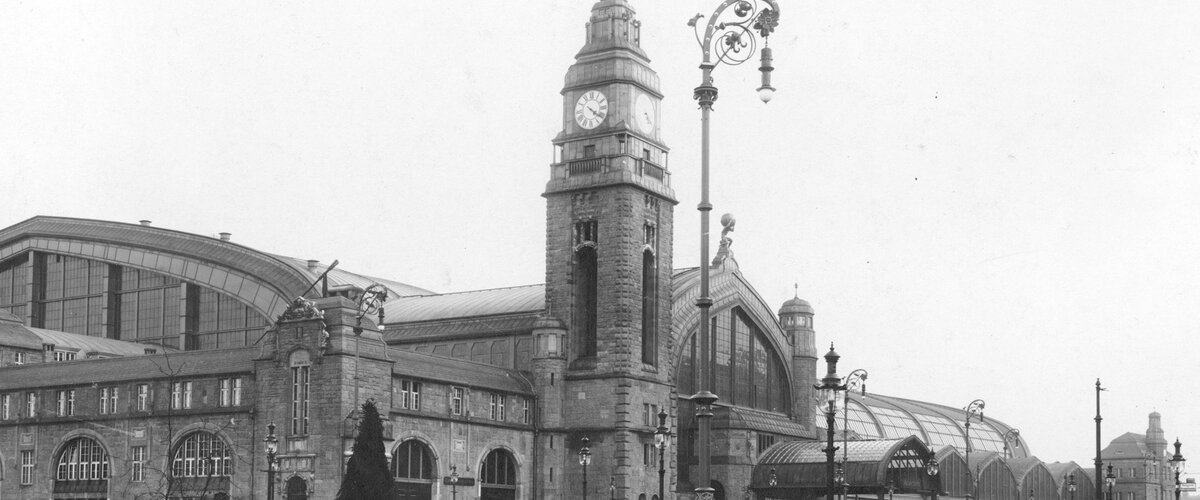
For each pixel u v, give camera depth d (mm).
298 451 104625
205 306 144250
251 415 107750
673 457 130875
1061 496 199625
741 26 53281
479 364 122688
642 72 130750
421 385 112000
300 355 106312
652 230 130375
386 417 106375
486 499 118562
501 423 119938
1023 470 181875
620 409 123312
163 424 111688
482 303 139125
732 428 141750
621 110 127875
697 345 142500
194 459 110688
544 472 124125
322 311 106375
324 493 102875
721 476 141750
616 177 125812
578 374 126062
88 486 114438
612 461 123125
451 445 113500
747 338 152875
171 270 145875
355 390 96875
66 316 153375
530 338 130125
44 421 117938
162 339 146000
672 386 132125
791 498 141500
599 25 130750
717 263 148750
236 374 109625
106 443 114188
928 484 149625
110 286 150125
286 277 138750
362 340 105938
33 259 155500
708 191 52906
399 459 108688
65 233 153250
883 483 134875
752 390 152500
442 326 137250
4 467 120000
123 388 114688
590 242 127438
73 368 120625
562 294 128000
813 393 161125
